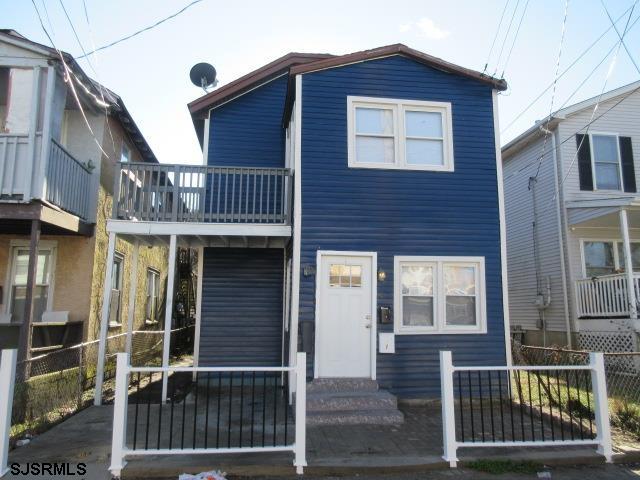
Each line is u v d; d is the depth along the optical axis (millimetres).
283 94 11172
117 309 11672
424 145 8781
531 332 14570
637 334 10719
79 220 9633
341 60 8664
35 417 6965
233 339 9758
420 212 8477
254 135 10859
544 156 14148
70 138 10414
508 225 16203
